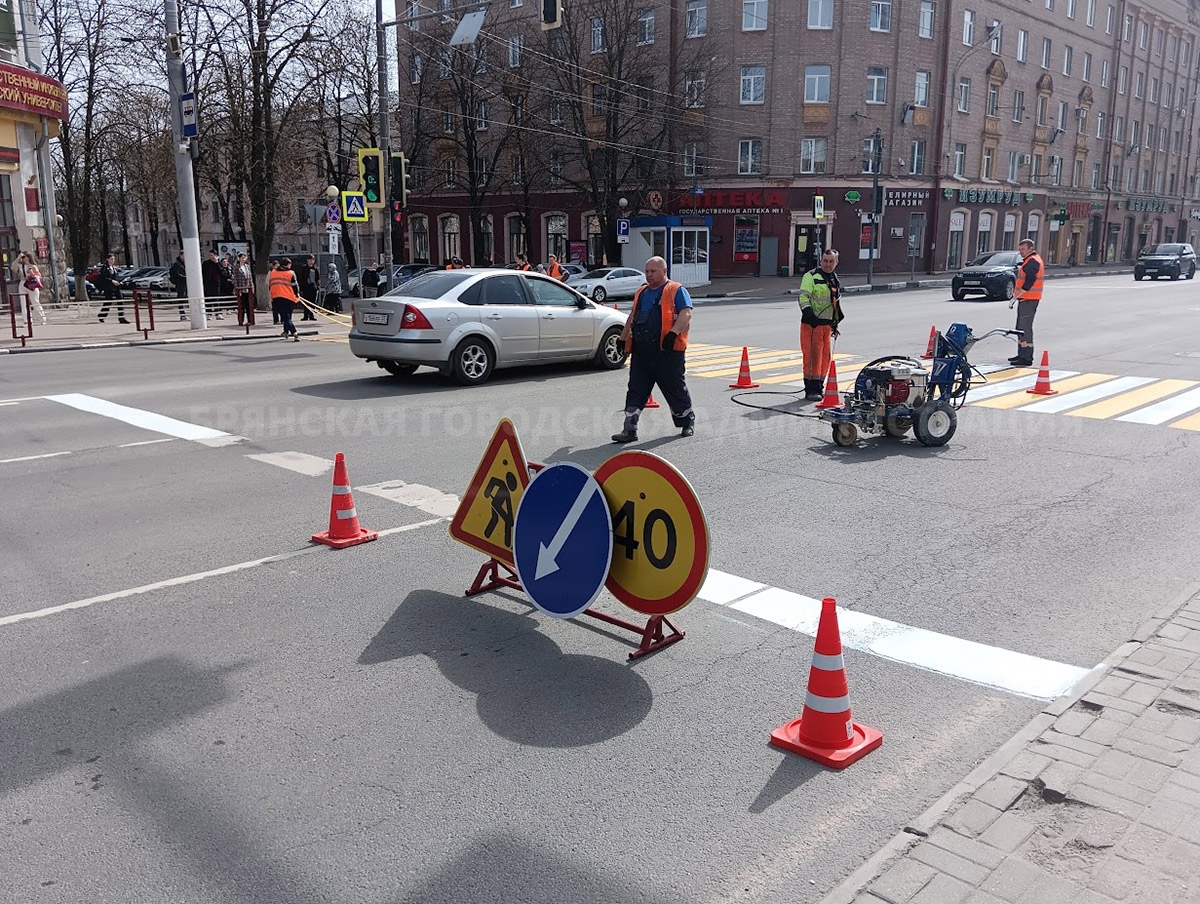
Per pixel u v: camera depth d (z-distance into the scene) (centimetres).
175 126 2133
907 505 696
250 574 554
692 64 4241
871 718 391
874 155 3956
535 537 477
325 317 2527
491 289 1281
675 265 4016
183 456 843
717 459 838
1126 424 992
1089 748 353
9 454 849
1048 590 529
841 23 4297
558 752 366
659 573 439
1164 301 2741
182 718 390
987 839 300
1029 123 5366
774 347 1723
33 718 389
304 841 311
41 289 2625
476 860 302
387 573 558
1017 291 1398
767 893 286
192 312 2189
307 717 392
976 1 4759
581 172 4725
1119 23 5984
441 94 4747
